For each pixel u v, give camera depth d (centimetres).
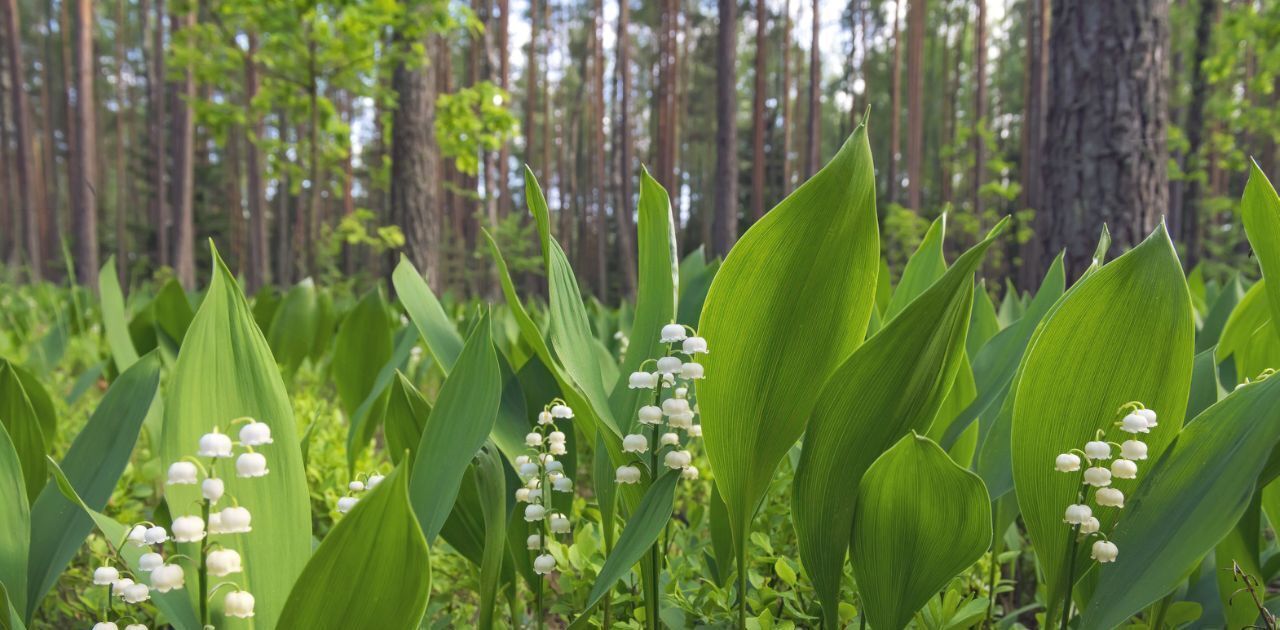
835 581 38
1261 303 52
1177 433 36
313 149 225
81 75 468
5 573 34
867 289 35
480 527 44
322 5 208
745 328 36
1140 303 34
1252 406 34
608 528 44
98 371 78
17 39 693
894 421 36
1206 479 34
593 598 35
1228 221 588
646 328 43
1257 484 34
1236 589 40
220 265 35
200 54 228
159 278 537
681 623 45
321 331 108
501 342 77
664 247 43
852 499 37
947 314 34
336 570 29
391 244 249
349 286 343
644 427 41
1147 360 35
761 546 50
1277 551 42
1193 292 105
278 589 33
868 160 34
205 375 34
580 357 40
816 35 653
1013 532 58
